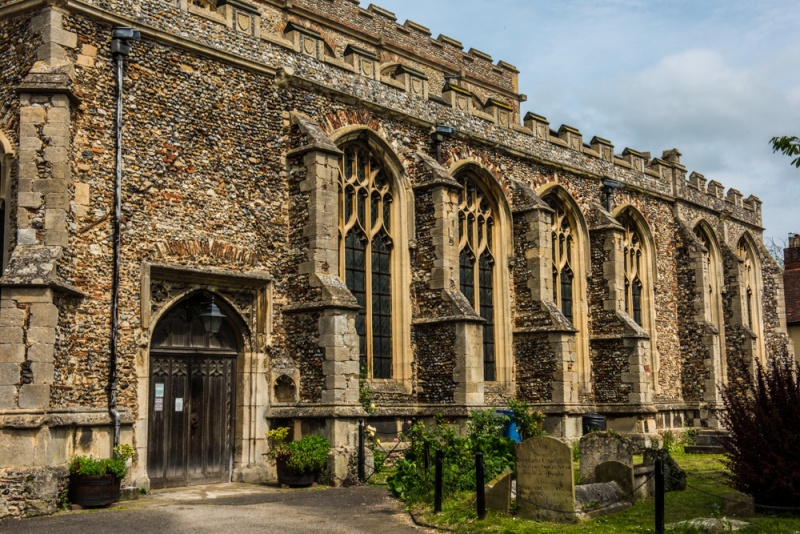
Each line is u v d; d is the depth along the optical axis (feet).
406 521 38.22
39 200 43.42
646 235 93.04
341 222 61.16
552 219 81.71
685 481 48.80
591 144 88.07
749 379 44.91
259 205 55.01
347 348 53.47
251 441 53.06
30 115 43.91
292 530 35.60
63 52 45.88
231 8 55.06
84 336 44.83
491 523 35.96
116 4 48.70
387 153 64.75
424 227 65.72
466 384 61.98
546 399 72.13
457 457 44.80
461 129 71.20
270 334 54.49
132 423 46.47
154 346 49.44
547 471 37.29
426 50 96.12
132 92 49.03
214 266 51.88
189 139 51.57
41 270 41.81
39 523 37.24
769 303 119.24
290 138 57.52
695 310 95.50
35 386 40.70
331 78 60.80
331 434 51.96
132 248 47.91
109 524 36.83
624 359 80.59
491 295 74.69
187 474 50.47
